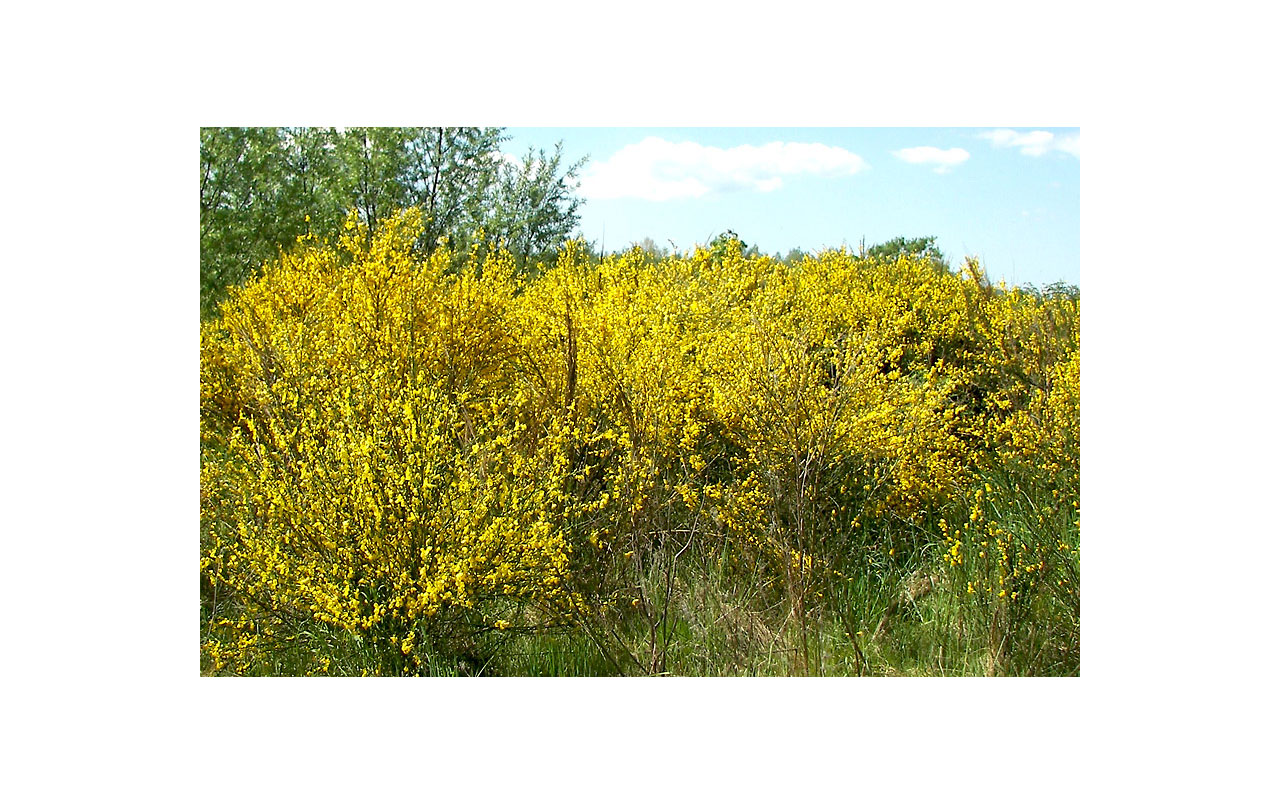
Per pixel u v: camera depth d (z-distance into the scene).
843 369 4.08
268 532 3.43
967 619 3.75
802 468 3.82
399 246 4.91
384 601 3.41
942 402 4.80
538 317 4.72
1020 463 4.31
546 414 4.06
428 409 3.77
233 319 4.79
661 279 6.00
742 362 4.06
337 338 4.43
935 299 6.43
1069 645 3.63
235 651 3.49
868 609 3.91
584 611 3.60
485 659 3.58
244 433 4.40
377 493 3.29
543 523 3.42
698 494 4.18
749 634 3.73
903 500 4.24
